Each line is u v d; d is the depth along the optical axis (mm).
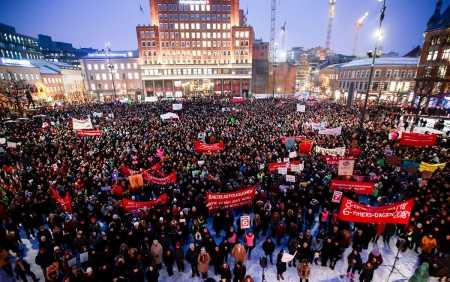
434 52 38906
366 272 7480
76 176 13102
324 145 17828
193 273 8461
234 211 11969
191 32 68875
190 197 10805
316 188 11266
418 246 9062
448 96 34469
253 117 28109
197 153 16469
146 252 8133
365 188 10742
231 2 67938
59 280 7195
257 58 81375
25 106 46875
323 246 8445
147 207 10148
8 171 14070
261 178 12820
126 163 15117
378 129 23297
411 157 15047
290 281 8219
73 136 20859
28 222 10031
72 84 77062
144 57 68938
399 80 48219
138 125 25078
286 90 88562
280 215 9906
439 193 10430
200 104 40781
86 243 8695
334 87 68375
